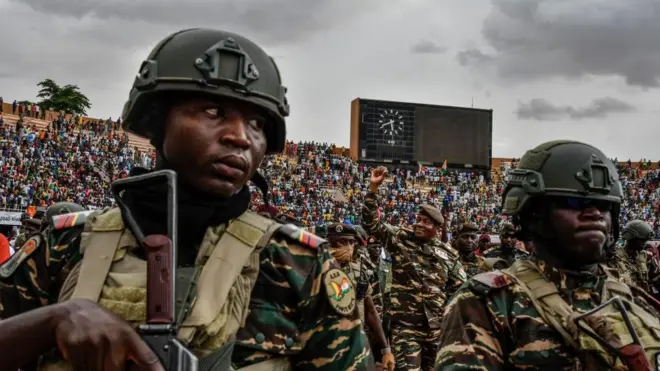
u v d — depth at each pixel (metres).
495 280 2.80
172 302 1.42
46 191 34.91
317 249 1.89
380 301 7.52
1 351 1.32
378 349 7.79
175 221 1.51
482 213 49.25
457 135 50.06
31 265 1.87
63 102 75.31
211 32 1.87
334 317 1.86
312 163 51.75
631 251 9.41
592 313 2.59
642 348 2.43
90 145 44.69
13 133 42.16
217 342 1.61
